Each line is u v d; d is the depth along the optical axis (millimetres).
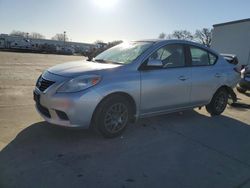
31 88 8227
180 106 5297
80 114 3865
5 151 3646
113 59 4922
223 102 6340
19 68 14203
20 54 32938
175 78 5016
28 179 3016
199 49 5676
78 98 3816
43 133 4344
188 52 5410
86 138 4273
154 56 4770
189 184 3182
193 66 5465
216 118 6133
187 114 6270
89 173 3248
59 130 4504
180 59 5262
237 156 4086
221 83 6016
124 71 4340
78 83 3893
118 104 4289
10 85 8539
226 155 4094
